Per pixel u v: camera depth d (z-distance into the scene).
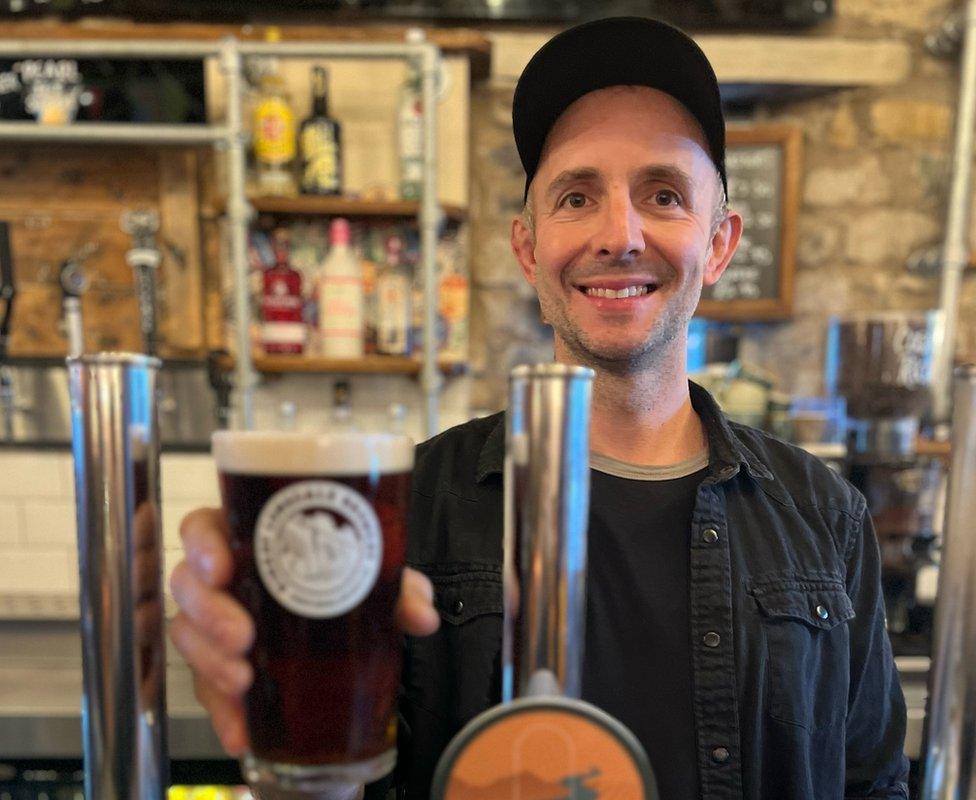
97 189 2.01
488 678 0.82
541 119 0.92
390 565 0.43
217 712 0.45
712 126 0.87
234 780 1.29
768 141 2.10
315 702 0.41
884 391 1.62
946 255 2.08
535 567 0.40
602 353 0.85
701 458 0.94
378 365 1.90
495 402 2.16
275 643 0.41
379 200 1.87
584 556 0.40
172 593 0.45
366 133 2.02
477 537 0.89
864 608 0.93
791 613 0.85
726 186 0.96
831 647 0.87
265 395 2.09
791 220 2.10
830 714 0.85
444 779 0.38
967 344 2.14
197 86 1.97
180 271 2.03
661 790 0.77
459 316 2.04
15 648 1.79
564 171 0.87
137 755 0.41
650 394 0.90
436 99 1.81
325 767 0.42
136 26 1.99
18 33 1.89
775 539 0.90
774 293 2.12
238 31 1.92
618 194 0.84
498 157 2.13
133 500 0.41
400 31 1.92
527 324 2.15
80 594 0.41
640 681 0.81
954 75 2.12
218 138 1.80
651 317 0.85
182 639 0.45
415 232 2.03
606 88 0.87
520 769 0.39
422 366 1.89
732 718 0.79
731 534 0.89
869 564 0.95
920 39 2.12
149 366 0.41
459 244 2.04
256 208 1.87
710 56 2.05
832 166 2.15
